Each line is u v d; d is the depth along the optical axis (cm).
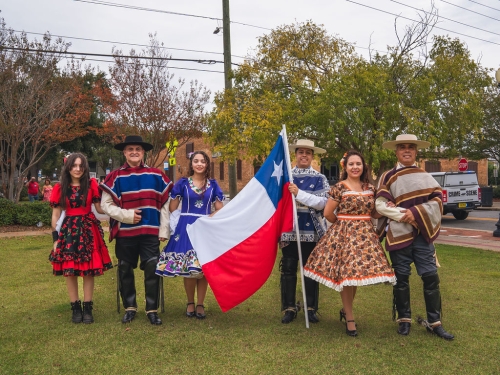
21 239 1134
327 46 1392
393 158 1063
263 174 500
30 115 1519
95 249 480
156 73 1528
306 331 452
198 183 505
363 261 423
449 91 1158
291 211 493
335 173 1895
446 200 1691
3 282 652
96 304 548
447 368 363
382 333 445
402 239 439
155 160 1560
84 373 354
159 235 485
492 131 2794
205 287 498
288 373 354
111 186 478
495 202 2886
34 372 354
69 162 475
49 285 636
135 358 382
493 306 529
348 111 1090
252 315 508
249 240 480
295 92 1280
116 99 1544
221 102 1302
